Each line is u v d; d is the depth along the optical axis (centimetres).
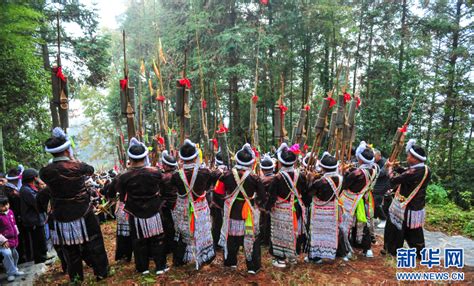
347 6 1279
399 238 435
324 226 415
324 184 407
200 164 427
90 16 1316
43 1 998
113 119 1770
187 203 400
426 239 550
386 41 1241
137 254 399
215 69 1208
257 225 407
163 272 407
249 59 1309
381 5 1240
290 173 407
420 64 1174
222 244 416
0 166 696
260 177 411
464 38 1169
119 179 386
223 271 411
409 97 1051
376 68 1222
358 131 1118
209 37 1291
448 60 1171
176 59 1197
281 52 1318
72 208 363
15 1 746
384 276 391
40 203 376
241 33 1209
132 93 435
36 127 1024
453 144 1122
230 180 395
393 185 443
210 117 1252
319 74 1420
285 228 408
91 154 2303
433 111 1079
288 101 1477
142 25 1444
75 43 1285
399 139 459
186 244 414
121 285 375
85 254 409
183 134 454
